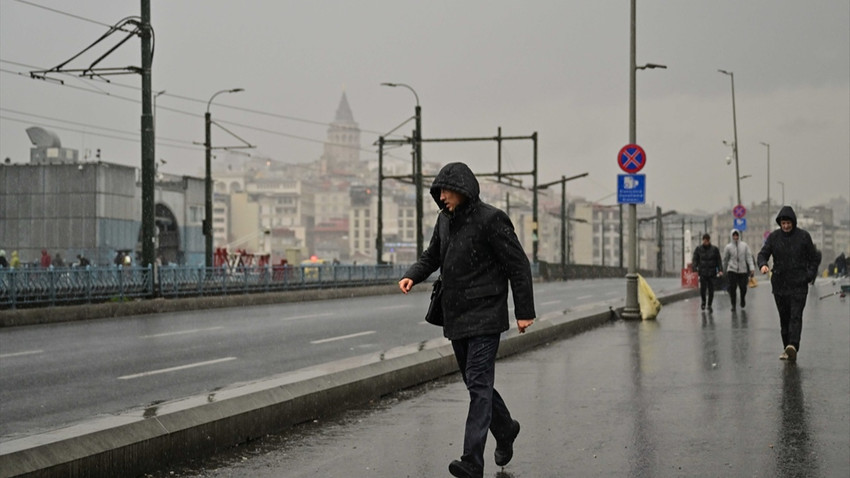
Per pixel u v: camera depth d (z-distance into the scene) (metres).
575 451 6.84
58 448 5.62
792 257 11.99
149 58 26.58
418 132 47.94
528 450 6.88
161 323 21.38
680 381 10.46
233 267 31.19
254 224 194.00
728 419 8.07
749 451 6.80
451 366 11.47
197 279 29.14
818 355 12.71
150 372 12.39
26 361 13.76
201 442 6.73
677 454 6.73
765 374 10.92
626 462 6.48
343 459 6.64
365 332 18.52
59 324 21.14
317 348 15.45
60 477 5.50
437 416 8.38
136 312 24.77
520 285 5.91
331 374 8.88
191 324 20.95
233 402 7.31
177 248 71.69
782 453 6.73
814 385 10.00
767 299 27.94
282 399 7.78
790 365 11.71
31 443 5.61
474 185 5.93
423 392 9.88
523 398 9.32
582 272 78.12
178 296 28.09
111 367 12.96
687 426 7.77
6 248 65.88
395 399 9.38
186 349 15.37
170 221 71.25
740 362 12.12
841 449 6.85
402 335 17.84
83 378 11.84
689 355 13.05
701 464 6.41
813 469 6.25
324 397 8.39
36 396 10.39
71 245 64.75
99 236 64.56
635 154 20.77
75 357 14.24
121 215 66.75
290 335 17.91
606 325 18.81
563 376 11.00
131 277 26.05
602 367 11.86
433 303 6.19
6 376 12.07
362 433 7.59
